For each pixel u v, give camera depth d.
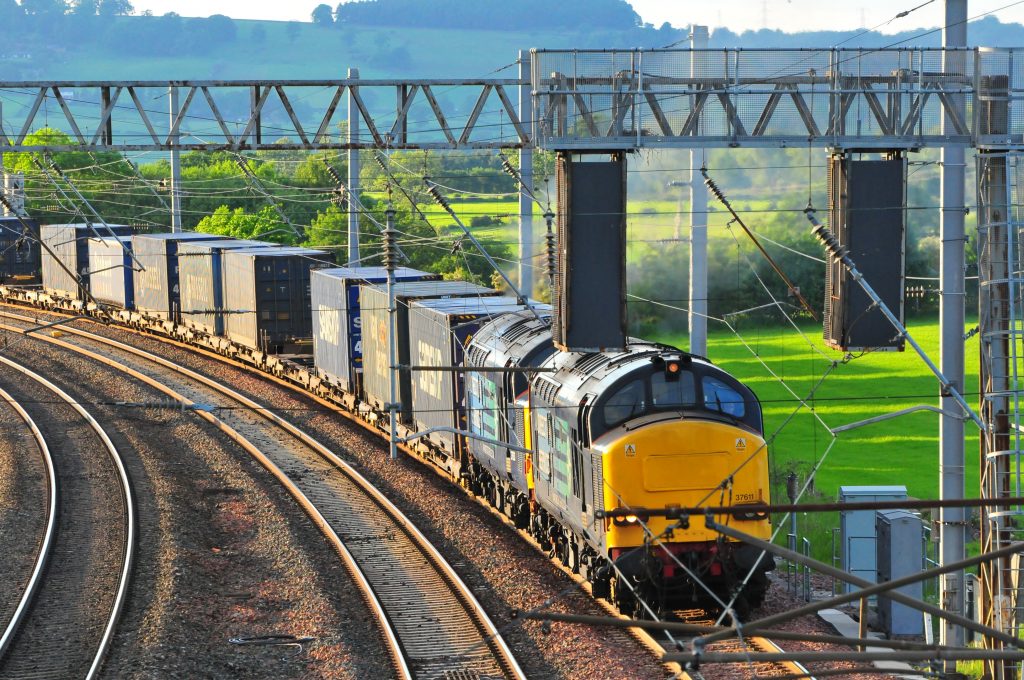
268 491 111.06
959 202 68.75
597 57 65.38
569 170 64.88
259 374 176.00
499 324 101.31
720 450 70.25
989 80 66.38
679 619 74.88
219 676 65.44
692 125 65.81
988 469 67.19
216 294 183.00
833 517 116.06
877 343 67.25
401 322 125.12
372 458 123.81
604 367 75.56
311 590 80.69
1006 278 66.81
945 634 72.31
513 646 68.69
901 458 151.62
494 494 101.50
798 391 180.00
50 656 69.31
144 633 72.19
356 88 76.81
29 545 94.62
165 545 92.12
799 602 80.50
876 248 67.62
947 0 67.31
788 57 66.44
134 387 165.50
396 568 86.00
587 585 79.44
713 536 69.94
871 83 66.94
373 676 64.94
